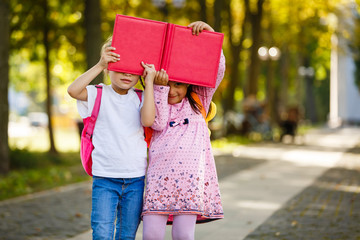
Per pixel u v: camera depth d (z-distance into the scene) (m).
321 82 71.00
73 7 19.02
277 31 31.03
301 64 43.59
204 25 4.24
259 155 18.09
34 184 11.56
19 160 15.20
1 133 12.54
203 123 4.36
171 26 4.18
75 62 21.64
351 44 28.33
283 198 9.33
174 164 4.14
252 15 27.48
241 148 21.17
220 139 24.45
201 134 4.30
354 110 49.69
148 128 4.32
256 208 8.38
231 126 26.84
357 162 15.73
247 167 14.38
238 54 26.38
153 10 21.39
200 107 4.39
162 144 4.20
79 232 6.78
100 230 4.03
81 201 9.17
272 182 11.44
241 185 10.98
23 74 33.56
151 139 4.32
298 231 6.73
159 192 4.11
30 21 18.75
